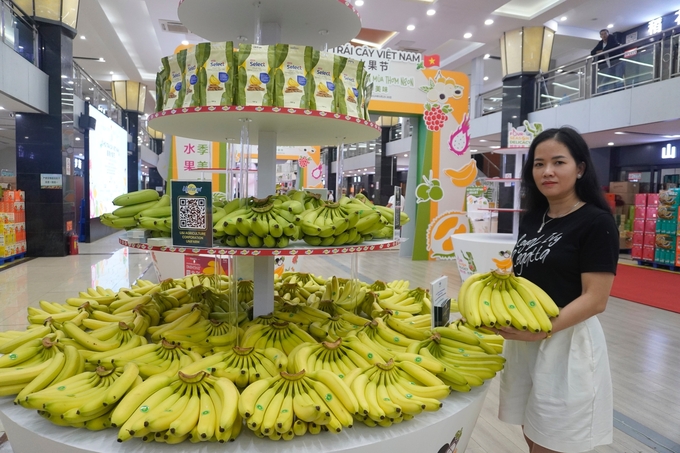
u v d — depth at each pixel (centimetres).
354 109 177
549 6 965
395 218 200
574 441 161
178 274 544
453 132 973
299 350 163
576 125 948
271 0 186
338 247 163
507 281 164
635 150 1127
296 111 158
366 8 952
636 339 452
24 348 167
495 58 1491
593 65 925
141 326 200
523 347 180
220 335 187
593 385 162
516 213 698
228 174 279
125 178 1609
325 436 133
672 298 631
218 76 157
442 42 1171
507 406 183
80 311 223
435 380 156
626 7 1081
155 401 133
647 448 261
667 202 855
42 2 888
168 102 170
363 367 161
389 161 1961
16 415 143
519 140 669
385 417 136
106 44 1248
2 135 1523
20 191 875
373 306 242
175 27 1036
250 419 126
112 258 912
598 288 154
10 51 745
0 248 803
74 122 1050
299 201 196
